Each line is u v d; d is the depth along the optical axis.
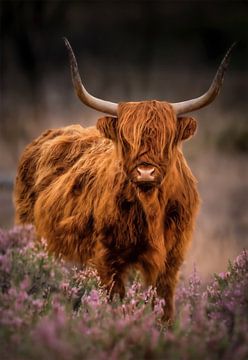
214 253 26.20
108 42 94.88
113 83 85.75
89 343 11.74
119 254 17.34
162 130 15.55
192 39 90.81
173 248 17.66
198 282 17.11
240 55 87.19
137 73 90.81
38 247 16.88
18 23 81.75
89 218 17.88
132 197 16.84
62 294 14.27
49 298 13.86
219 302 14.13
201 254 25.97
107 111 16.45
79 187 18.50
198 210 18.16
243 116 67.31
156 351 11.68
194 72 89.94
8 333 12.09
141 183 15.48
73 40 93.62
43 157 20.98
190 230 17.84
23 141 57.34
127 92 81.88
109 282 17.33
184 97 79.56
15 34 81.56
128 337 11.95
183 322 12.61
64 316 12.49
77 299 15.10
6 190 38.59
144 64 92.94
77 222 18.20
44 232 19.61
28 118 66.00
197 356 11.60
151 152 15.39
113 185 17.06
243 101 77.56
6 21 81.69
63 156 20.41
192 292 16.67
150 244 17.11
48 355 11.22
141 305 14.68
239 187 41.97
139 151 15.41
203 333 12.27
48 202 19.50
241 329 12.39
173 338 11.95
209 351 11.90
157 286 17.83
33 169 21.61
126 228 17.05
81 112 70.12
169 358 11.65
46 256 15.01
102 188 17.48
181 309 14.62
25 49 81.62
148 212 16.66
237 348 12.01
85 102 16.44
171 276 17.86
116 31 95.06
